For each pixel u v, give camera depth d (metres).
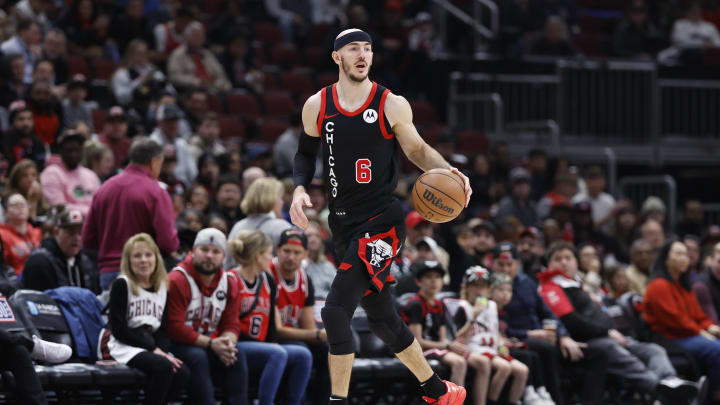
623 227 26.64
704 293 21.69
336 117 10.20
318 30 37.19
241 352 14.98
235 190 20.17
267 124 29.14
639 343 20.12
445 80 34.47
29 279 15.09
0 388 13.16
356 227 10.27
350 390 17.48
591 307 19.42
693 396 18.58
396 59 34.28
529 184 26.42
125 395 14.88
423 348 17.41
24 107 20.55
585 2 42.16
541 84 33.25
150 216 15.01
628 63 33.53
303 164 10.72
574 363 19.17
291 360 15.54
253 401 17.12
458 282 19.83
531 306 19.30
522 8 37.84
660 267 21.02
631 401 20.48
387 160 10.28
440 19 37.16
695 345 20.27
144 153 15.23
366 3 37.62
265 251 15.59
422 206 10.30
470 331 17.61
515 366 17.53
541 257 21.61
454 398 10.84
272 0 38.72
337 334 9.92
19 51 26.28
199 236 14.98
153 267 14.41
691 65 35.19
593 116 33.25
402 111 10.18
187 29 29.64
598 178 28.64
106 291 15.08
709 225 32.69
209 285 15.11
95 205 15.23
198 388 14.56
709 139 34.47
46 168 18.72
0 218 17.62
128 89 27.05
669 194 31.38
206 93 27.14
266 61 35.03
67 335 14.62
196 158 23.78
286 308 16.34
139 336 14.23
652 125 33.81
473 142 31.55
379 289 10.15
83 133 21.12
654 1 41.38
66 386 13.83
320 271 18.69
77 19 30.59
